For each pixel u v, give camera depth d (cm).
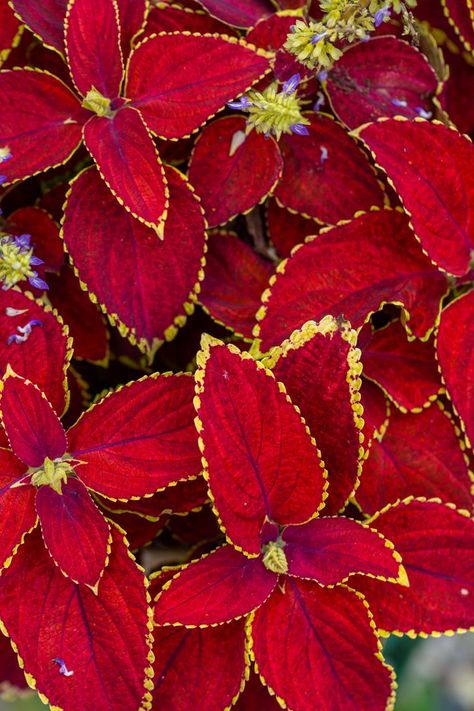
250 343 84
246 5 84
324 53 81
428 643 185
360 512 85
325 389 78
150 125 82
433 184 81
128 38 83
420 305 82
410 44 85
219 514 78
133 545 83
